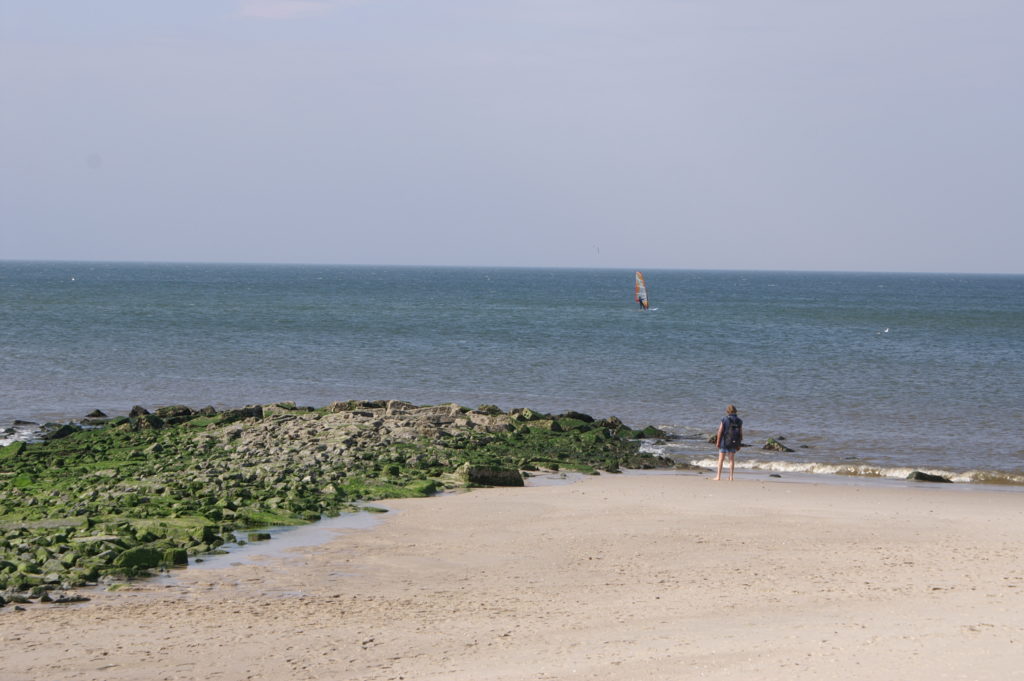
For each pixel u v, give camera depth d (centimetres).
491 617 1777
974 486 3494
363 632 1683
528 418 4647
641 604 1859
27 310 13450
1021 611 1736
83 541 2255
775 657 1454
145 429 4359
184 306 15300
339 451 3650
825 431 4747
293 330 10569
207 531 2384
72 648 1588
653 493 3148
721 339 10300
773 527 2623
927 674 1321
